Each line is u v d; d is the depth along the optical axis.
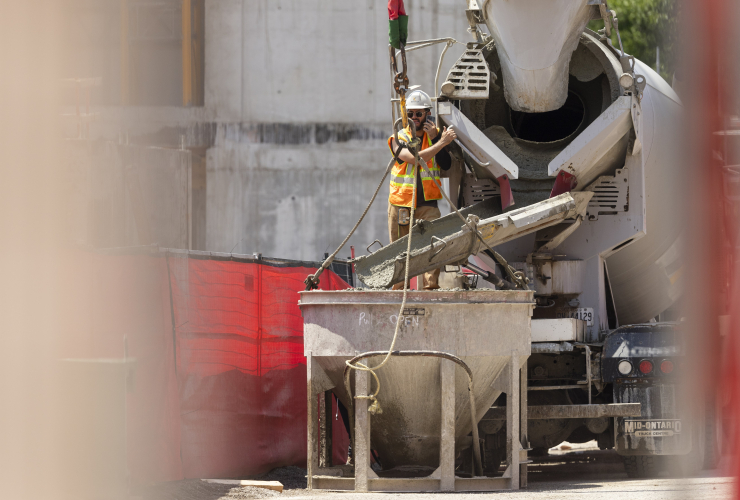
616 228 18.09
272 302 18.05
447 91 16.84
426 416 14.74
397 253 15.54
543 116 17.84
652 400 16.56
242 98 46.38
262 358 17.58
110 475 9.66
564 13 14.69
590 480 17.17
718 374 5.26
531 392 18.02
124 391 9.74
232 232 46.25
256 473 17.09
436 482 13.89
